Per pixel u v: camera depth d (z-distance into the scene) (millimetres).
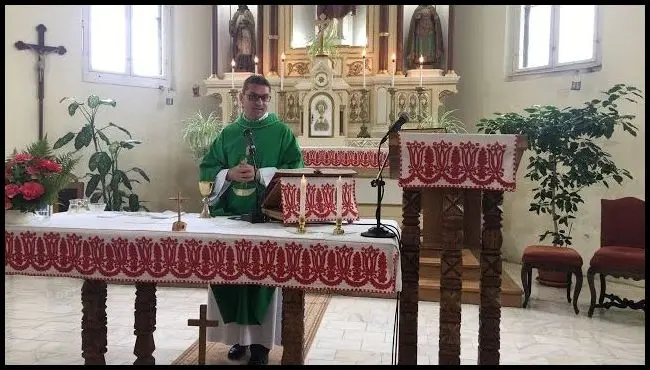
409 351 2963
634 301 5715
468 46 8453
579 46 7293
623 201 5453
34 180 3129
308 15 8523
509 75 8031
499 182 2805
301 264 2754
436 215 6066
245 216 3422
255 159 3893
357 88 8203
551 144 6027
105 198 7191
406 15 8453
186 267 2850
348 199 3260
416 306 2957
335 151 7086
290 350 2902
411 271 2953
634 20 6441
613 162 6379
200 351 3053
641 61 6367
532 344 4461
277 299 3859
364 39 8414
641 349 4363
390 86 8078
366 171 7117
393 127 2879
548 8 7668
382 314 5238
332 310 5359
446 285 2928
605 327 4953
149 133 8445
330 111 7527
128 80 8211
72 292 5926
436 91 7945
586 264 7035
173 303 5570
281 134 3936
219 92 8305
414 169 2857
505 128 6199
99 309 3285
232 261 2814
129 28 8273
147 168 8438
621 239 5410
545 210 6555
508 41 8008
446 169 2838
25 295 5777
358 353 4176
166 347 4219
